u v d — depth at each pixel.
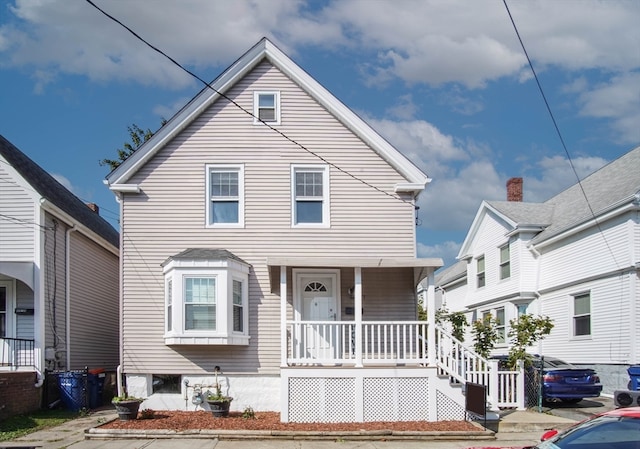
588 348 21.83
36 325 17.47
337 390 15.20
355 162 17.94
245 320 16.97
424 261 15.56
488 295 28.94
